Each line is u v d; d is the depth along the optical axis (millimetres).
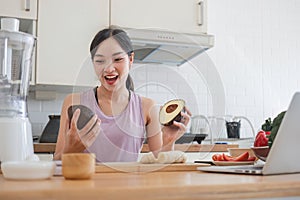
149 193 584
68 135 1251
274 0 3896
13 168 789
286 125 867
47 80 2752
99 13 2893
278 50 3865
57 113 3125
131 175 927
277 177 824
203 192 613
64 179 804
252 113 3711
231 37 3717
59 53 2793
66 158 800
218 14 3701
